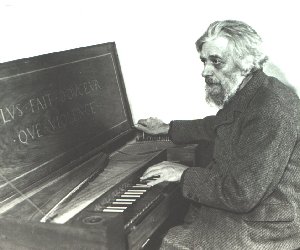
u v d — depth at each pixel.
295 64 2.94
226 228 1.99
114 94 2.85
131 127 3.01
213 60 2.08
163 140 3.06
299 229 1.99
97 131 2.56
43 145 2.08
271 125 1.84
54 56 2.27
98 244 1.51
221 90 2.11
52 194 1.90
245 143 1.89
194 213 2.38
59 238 1.56
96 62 2.69
